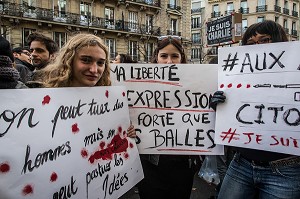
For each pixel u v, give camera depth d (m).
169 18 33.78
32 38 3.66
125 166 2.04
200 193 3.85
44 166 1.51
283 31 2.01
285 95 1.90
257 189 2.00
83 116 1.76
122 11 30.14
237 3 49.12
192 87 2.35
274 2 47.25
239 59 2.08
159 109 2.36
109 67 2.07
